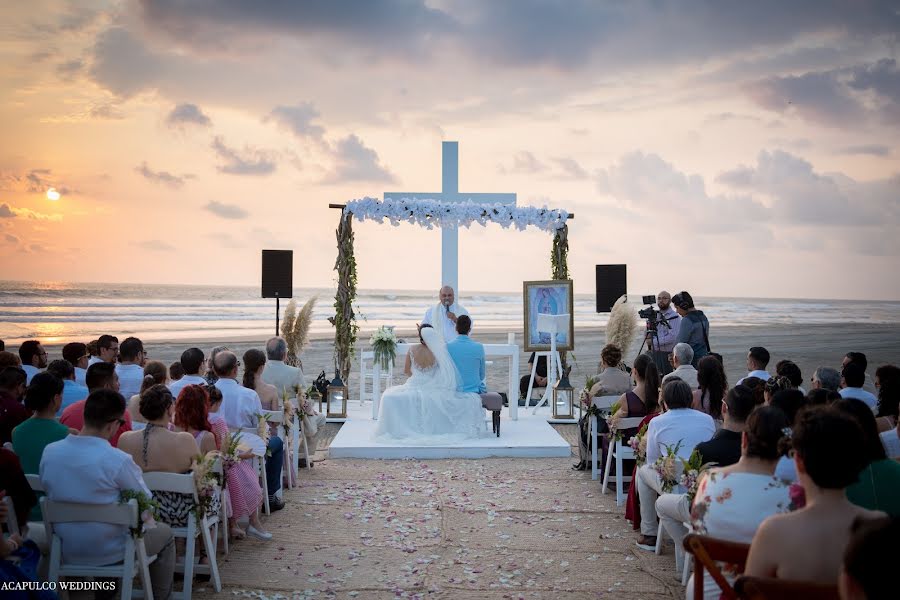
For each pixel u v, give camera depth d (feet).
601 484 25.89
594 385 26.66
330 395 36.86
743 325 133.49
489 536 20.20
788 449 11.25
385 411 31.30
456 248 40.42
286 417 23.97
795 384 21.67
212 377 23.61
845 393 20.34
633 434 23.49
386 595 16.16
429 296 202.90
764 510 11.21
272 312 133.28
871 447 11.48
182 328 104.78
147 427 16.06
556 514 22.33
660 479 17.61
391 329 36.11
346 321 38.34
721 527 11.40
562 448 30.42
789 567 8.74
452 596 16.11
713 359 21.59
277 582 16.83
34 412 16.56
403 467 28.37
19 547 12.80
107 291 156.04
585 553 18.88
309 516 21.91
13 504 13.48
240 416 21.04
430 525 21.11
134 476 13.92
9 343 86.28
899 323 156.56
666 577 17.22
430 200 39.32
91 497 13.64
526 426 34.71
